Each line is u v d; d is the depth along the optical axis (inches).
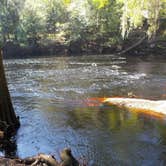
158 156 422.3
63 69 1387.8
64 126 555.5
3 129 509.7
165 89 900.0
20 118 609.9
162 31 2042.3
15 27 2174.0
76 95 824.3
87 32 2253.9
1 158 378.9
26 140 489.7
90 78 1116.5
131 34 2123.5
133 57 1936.5
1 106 534.3
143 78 1106.1
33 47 2210.9
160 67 1425.9
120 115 620.7
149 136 497.4
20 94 846.5
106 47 2203.5
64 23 2293.3
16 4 2223.2
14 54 2174.0
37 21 2239.2
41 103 735.7
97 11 2217.0
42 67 1481.3
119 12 2192.4
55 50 2215.8
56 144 470.6
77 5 2279.8
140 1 1630.2
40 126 557.3
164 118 594.9
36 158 373.7
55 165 364.5
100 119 595.5
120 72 1270.9
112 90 890.7
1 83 534.3
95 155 426.6
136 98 780.6
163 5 1927.9
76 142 476.7
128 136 498.9
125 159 413.4
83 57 1973.4
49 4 2294.5
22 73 1274.6
